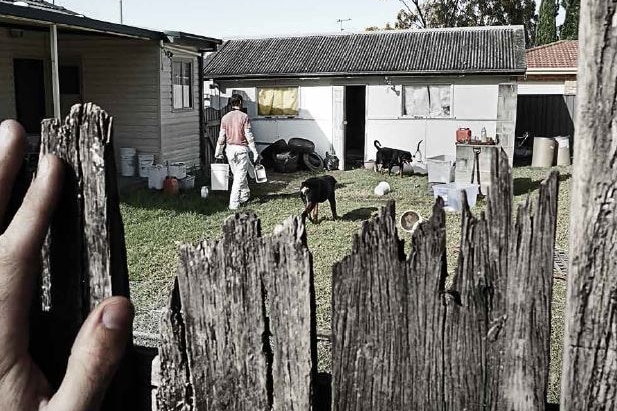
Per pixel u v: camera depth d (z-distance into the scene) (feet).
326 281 18.78
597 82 3.24
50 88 42.27
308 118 52.90
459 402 3.96
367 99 51.49
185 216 30.14
